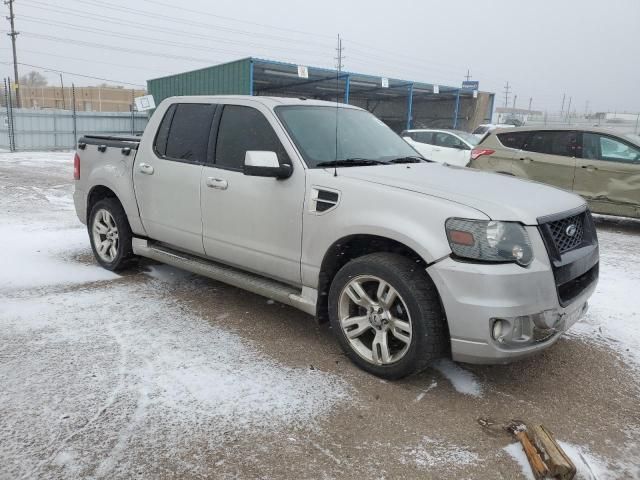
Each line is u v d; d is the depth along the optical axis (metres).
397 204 3.30
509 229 3.05
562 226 3.37
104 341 3.85
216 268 4.49
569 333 4.34
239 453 2.67
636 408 3.25
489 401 3.26
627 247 7.61
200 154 4.50
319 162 3.87
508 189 3.57
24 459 2.55
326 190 3.60
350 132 4.43
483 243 3.02
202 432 2.82
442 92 30.08
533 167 9.50
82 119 27.11
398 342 3.47
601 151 8.96
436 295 3.18
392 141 4.72
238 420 2.93
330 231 3.55
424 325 3.15
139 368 3.46
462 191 3.38
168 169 4.66
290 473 2.54
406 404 3.17
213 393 3.19
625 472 2.64
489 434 2.91
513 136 9.87
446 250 3.08
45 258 5.86
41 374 3.35
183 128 4.71
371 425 2.95
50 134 26.14
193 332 4.07
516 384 3.49
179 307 4.57
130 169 5.05
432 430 2.92
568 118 42.94
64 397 3.09
